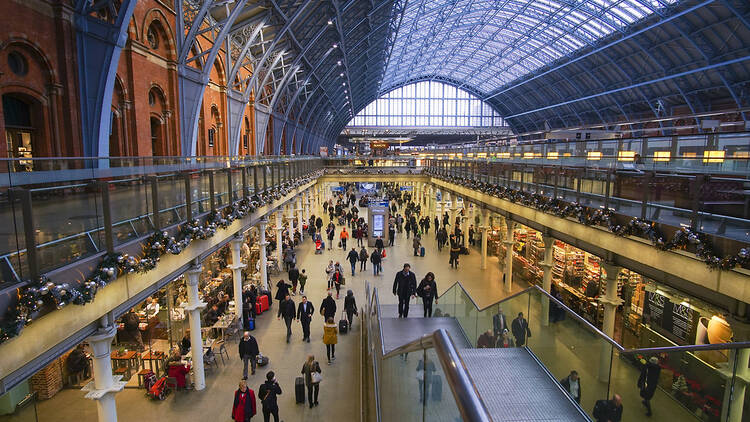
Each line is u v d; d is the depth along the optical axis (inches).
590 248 460.1
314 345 550.3
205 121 823.7
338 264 775.7
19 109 406.0
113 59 462.6
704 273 289.6
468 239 1116.5
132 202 289.1
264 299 668.1
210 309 578.9
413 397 152.7
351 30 1257.4
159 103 633.0
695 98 1830.7
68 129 435.2
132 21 544.4
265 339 567.2
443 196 1315.2
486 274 883.4
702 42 1521.9
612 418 181.6
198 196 397.1
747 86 1572.3
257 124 1174.3
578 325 201.2
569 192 496.1
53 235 215.9
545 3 1795.0
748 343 150.5
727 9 1325.0
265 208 670.5
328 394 439.5
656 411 169.3
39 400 414.9
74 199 231.0
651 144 428.1
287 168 871.1
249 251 818.2
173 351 453.4
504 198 686.5
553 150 652.1
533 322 247.6
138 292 297.0
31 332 195.8
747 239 266.2
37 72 408.5
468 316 378.3
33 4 394.9
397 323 437.1
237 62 898.1
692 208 309.7
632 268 390.3
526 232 899.4
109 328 267.0
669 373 167.3
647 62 1834.4
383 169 1724.9
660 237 326.0
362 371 446.9
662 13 1444.4
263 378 468.1
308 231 1220.5
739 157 315.3
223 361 502.6
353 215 1381.6
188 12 703.1
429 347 124.0
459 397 77.4
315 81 1635.1
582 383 198.4
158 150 639.8
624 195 394.0
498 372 224.2
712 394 158.2
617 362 181.2
